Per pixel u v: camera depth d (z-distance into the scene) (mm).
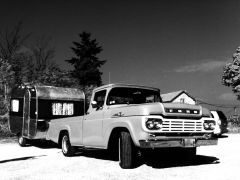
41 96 13523
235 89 39156
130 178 6641
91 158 9961
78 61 56125
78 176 7051
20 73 26969
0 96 21297
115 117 8031
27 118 13547
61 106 14102
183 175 6891
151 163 8484
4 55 37531
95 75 54500
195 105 7816
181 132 7418
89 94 23516
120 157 7844
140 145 7098
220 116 21438
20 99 14648
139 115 7250
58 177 6992
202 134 7773
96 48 58469
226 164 8391
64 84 24875
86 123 9289
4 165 8938
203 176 6781
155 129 7141
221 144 15031
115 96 8820
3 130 18891
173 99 53844
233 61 39875
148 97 9375
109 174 7113
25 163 9180
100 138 8555
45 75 24891
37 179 6816
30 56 36281
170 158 9133
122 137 7664
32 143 15469
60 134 10961
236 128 33500
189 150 8680
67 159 9844
